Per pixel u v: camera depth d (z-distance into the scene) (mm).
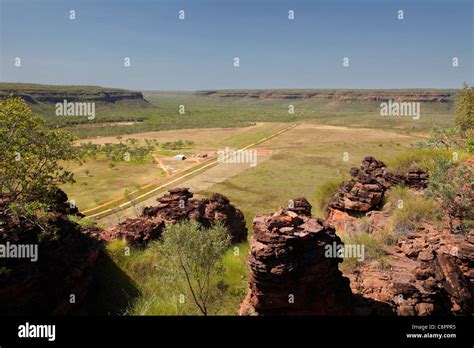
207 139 150625
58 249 12109
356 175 25656
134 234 17359
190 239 12773
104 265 14930
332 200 22750
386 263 14266
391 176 21875
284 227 10672
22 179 13688
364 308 11266
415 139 133250
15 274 10180
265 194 63062
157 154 108312
